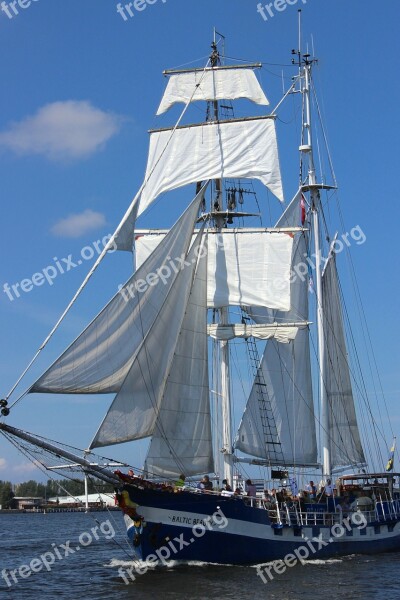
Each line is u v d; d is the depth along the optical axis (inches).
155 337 1883.6
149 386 1857.8
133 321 1844.2
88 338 1761.8
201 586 1699.1
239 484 2271.2
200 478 1974.7
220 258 2493.8
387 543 2314.2
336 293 2810.0
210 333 2413.9
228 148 2559.1
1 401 1663.4
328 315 2773.1
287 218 2760.8
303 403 2620.6
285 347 2613.2
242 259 2493.8
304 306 2687.0
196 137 2586.1
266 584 1736.0
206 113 2623.0
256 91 2603.3
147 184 2588.6
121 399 1813.5
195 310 2000.5
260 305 2464.3
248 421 2498.8
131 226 1957.4
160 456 1889.8
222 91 2610.7
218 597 1606.8
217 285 2480.3
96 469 1748.3
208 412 1980.8
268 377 2571.4
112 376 1795.0
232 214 2613.2
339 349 2775.6
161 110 2628.0
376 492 2384.4
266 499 1991.9
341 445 2716.5
